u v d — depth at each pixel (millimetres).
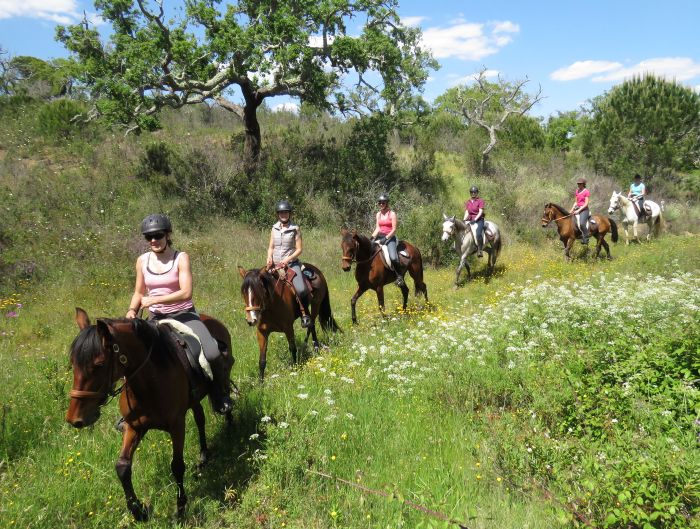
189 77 16312
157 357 3982
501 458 4344
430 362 6832
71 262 12469
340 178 19438
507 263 15570
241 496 4316
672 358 5477
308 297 7477
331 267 14602
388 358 7102
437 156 25062
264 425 4918
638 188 19016
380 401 5914
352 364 6832
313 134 22906
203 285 12211
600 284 11062
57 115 20578
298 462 4383
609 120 28203
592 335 6922
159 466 4754
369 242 9836
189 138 21562
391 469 4609
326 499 4129
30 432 5410
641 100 28219
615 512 3127
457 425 5324
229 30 15281
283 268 7242
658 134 27438
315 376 6562
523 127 28938
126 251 13250
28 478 4555
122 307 10812
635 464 3471
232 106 19844
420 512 3844
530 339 7219
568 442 4441
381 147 20734
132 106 15656
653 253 15102
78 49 15438
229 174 18031
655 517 3033
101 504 4258
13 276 11680
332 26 17656
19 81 30438
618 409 4715
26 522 3922
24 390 6340
